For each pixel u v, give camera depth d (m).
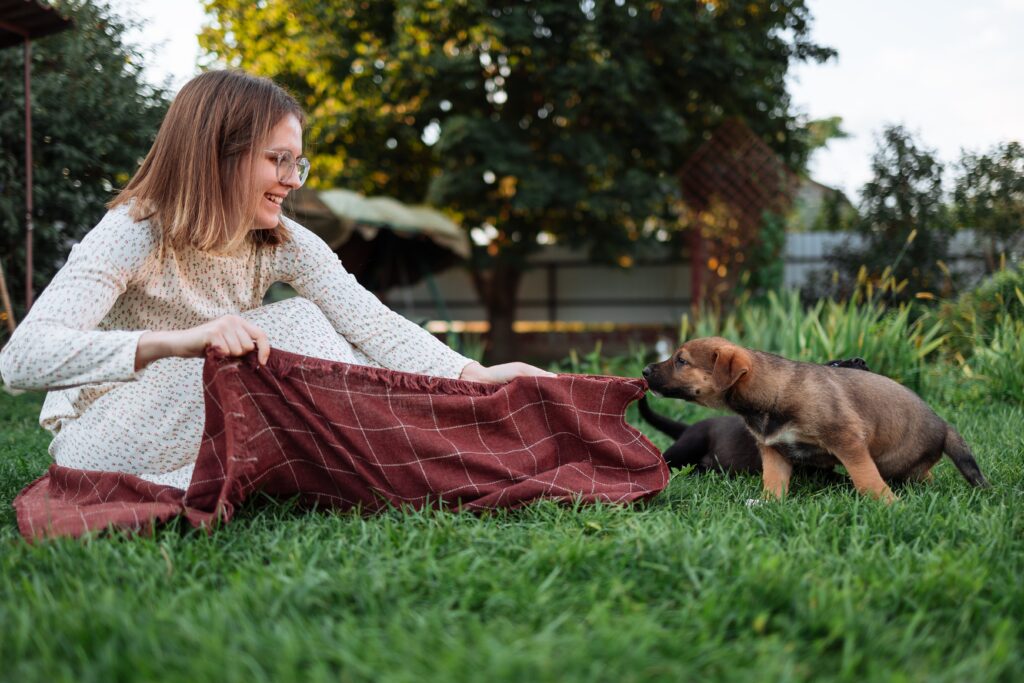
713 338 3.63
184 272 2.53
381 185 18.23
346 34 15.55
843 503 2.69
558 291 20.86
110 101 8.37
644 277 20.31
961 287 9.29
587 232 17.22
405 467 2.51
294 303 2.67
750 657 1.46
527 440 2.70
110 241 2.30
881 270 10.92
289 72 15.69
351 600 1.74
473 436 2.62
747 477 3.55
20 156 7.99
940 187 11.16
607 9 14.68
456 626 1.57
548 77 15.09
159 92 8.94
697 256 13.62
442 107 16.22
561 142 15.43
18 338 2.14
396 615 1.59
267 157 2.42
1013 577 1.83
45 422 2.74
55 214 8.25
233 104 2.38
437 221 13.41
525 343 19.41
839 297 10.54
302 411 2.41
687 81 16.23
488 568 1.88
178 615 1.57
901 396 3.35
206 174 2.37
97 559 1.90
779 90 16.89
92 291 2.25
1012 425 4.55
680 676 1.36
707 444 3.87
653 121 15.67
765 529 2.31
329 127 15.92
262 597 1.68
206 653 1.40
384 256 14.73
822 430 3.15
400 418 2.52
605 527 2.30
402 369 2.87
